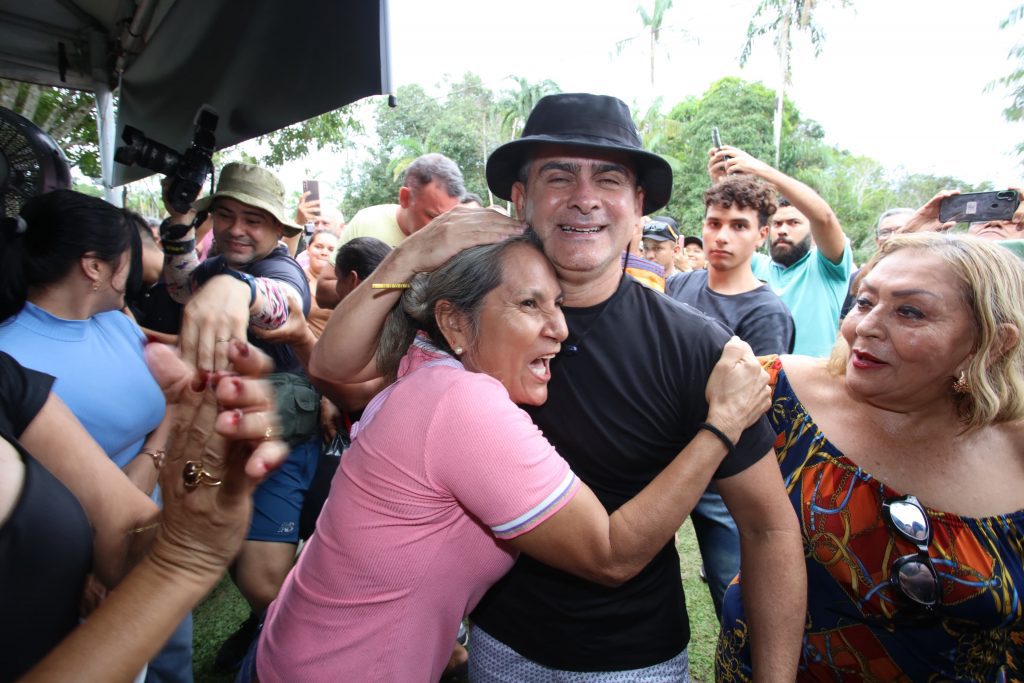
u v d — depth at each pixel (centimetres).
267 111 275
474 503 105
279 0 231
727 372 120
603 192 127
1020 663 122
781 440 137
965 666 121
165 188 262
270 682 119
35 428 107
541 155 128
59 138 805
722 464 124
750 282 277
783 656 123
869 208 2834
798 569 125
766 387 122
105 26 383
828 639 133
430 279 124
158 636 66
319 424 232
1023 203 224
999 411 108
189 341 80
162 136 377
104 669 64
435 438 105
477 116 3481
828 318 314
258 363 65
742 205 266
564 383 136
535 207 131
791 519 127
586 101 129
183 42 305
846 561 124
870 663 129
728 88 2894
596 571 112
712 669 247
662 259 426
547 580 138
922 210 246
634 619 138
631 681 139
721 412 118
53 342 141
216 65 290
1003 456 116
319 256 400
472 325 121
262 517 221
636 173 135
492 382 113
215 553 68
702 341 128
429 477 106
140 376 158
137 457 164
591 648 137
